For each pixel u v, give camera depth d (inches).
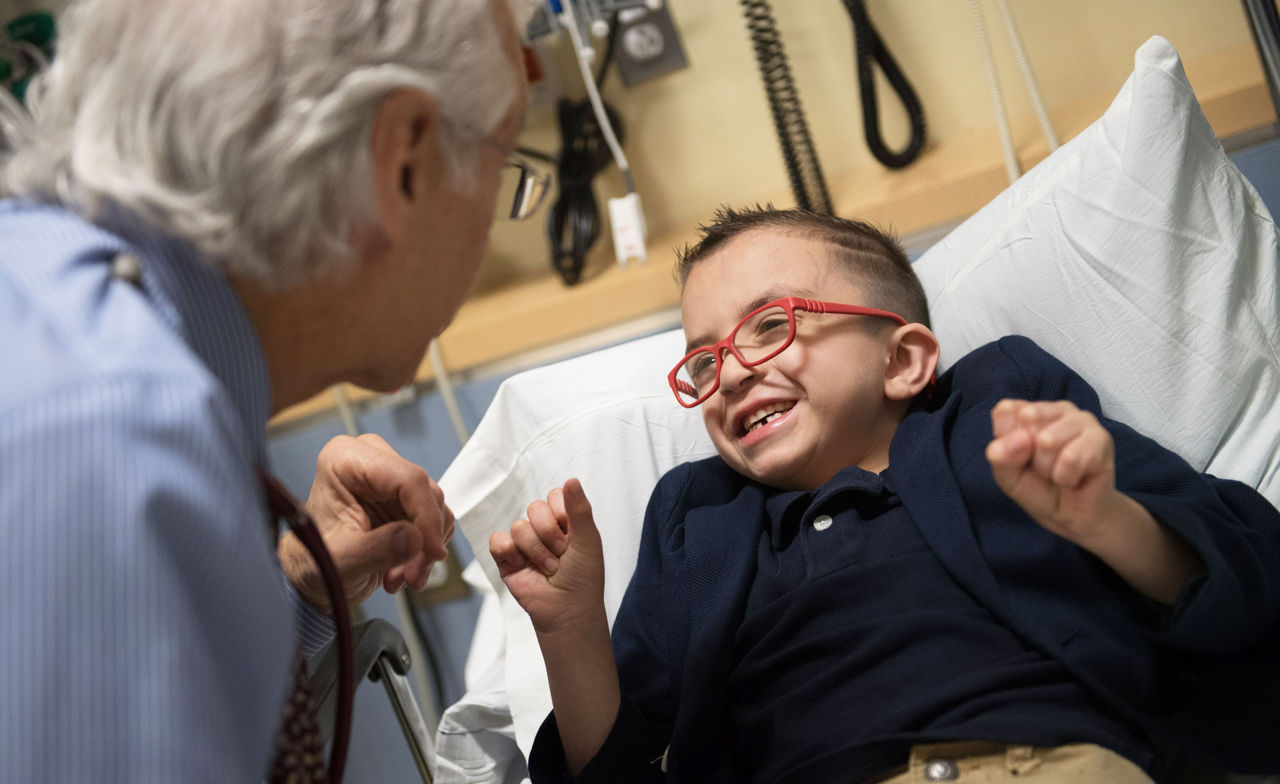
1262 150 54.4
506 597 48.3
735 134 74.0
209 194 19.2
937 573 32.7
